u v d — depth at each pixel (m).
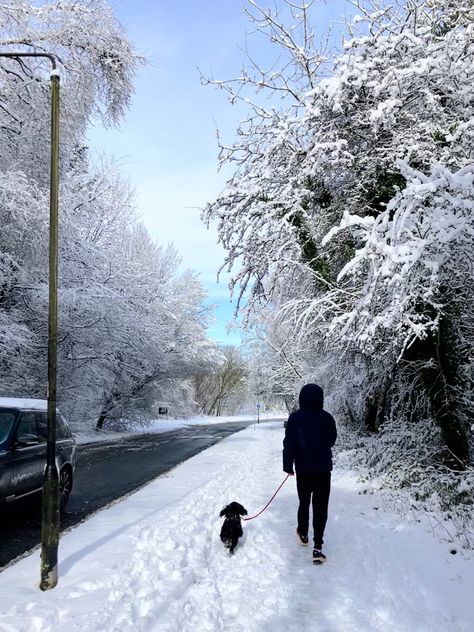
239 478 11.07
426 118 8.06
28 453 7.37
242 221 9.88
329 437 5.65
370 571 4.69
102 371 24.97
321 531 5.19
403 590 4.20
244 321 11.50
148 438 27.25
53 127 4.95
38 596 4.20
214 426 44.59
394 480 8.38
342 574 4.72
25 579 4.70
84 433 26.80
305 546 5.64
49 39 13.80
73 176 18.95
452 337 7.89
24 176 13.43
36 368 18.91
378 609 3.88
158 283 27.81
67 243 18.16
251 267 10.31
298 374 18.00
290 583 4.53
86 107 15.69
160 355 30.42
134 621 3.64
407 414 11.41
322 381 14.70
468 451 7.96
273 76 9.64
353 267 6.41
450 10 7.84
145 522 6.77
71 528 6.98
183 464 14.14
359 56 7.73
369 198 9.20
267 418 73.19
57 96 4.97
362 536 5.86
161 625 3.60
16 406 7.71
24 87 14.06
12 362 16.42
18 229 14.37
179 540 5.79
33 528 7.13
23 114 14.59
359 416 14.36
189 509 7.63
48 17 13.62
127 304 21.03
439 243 5.81
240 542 5.92
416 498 7.28
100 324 19.69
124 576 4.61
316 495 5.39
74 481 11.55
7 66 13.93
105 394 28.91
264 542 5.85
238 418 69.75
